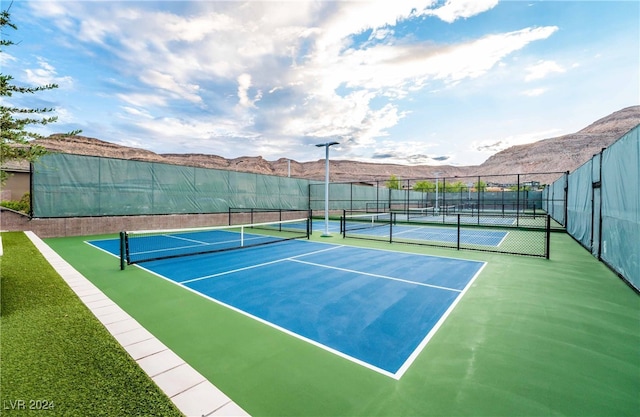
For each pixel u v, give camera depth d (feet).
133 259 27.30
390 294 17.70
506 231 53.42
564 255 29.91
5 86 11.43
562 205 59.67
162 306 15.52
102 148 400.06
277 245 37.14
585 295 17.37
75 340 10.16
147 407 6.88
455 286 19.34
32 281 17.67
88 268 23.88
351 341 11.64
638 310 14.89
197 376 8.85
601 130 609.01
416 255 30.35
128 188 45.55
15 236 33.71
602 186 26.16
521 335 12.14
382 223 70.33
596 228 28.73
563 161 526.16
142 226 46.62
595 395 8.23
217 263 26.35
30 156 13.75
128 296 17.12
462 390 8.45
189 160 559.38
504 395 8.21
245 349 10.93
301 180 77.61
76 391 7.33
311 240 41.75
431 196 167.22
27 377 7.86
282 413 7.42
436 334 12.28
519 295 17.43
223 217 58.08
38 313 12.64
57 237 39.24
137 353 10.00
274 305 15.79
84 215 41.45
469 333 12.36
